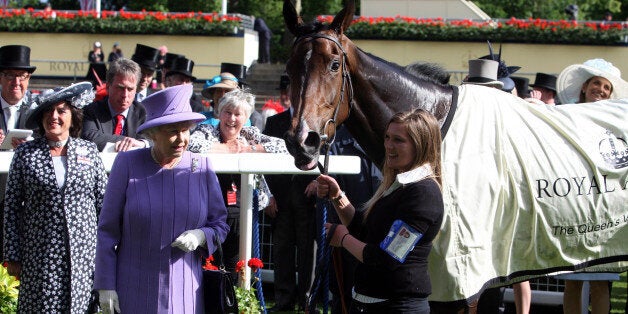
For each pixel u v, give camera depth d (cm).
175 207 361
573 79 541
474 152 394
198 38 2131
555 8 3127
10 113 563
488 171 393
